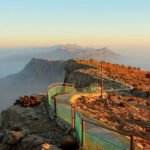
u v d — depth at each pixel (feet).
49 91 127.95
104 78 245.86
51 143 81.20
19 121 107.14
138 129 102.06
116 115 119.55
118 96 166.50
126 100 158.51
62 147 76.89
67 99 132.87
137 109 138.51
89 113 114.21
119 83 224.74
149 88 207.92
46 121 103.19
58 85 173.78
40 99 134.21
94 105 133.90
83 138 72.49
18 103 128.16
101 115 115.96
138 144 73.56
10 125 107.24
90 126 89.71
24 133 89.35
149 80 268.82
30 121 104.78
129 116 121.60
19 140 85.71
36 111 116.26
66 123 92.58
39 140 81.46
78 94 153.17
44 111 116.26
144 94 184.34
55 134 89.66
